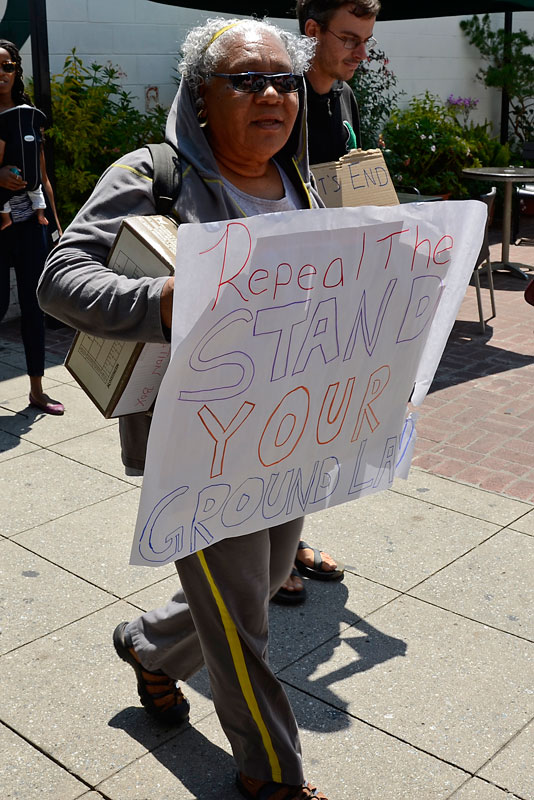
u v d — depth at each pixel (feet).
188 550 6.54
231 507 6.72
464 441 15.98
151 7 26.96
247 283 5.88
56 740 8.41
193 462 6.26
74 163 23.91
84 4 25.43
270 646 9.92
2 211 15.96
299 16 10.46
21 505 13.14
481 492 13.84
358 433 7.64
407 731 8.57
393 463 8.30
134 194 6.37
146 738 8.48
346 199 9.65
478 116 41.42
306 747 8.35
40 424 16.37
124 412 6.74
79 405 17.38
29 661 9.56
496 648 9.87
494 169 29.86
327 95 10.73
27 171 16.12
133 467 7.32
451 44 38.70
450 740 8.45
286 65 6.56
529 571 11.48
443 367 20.34
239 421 6.41
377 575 11.37
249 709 7.16
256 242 5.81
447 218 7.23
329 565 11.20
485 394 18.52
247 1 23.59
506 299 26.66
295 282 6.21
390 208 6.70
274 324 6.23
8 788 7.80
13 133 16.02
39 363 16.81
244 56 6.41
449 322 8.12
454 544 12.16
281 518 7.20
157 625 8.10
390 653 9.79
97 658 9.64
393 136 35.19
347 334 6.88
